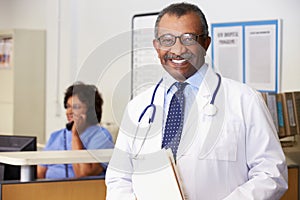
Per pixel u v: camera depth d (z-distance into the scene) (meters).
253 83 4.36
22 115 6.26
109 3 5.57
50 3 6.18
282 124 3.84
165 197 2.16
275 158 2.27
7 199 3.02
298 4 4.02
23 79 6.24
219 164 2.25
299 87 4.03
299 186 3.56
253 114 2.29
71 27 5.94
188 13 2.09
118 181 2.33
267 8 4.24
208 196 2.24
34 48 6.25
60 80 6.08
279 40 4.16
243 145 2.29
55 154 3.23
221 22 4.59
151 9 5.12
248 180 2.32
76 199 3.16
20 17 6.68
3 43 6.41
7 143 3.62
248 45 4.38
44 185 3.09
